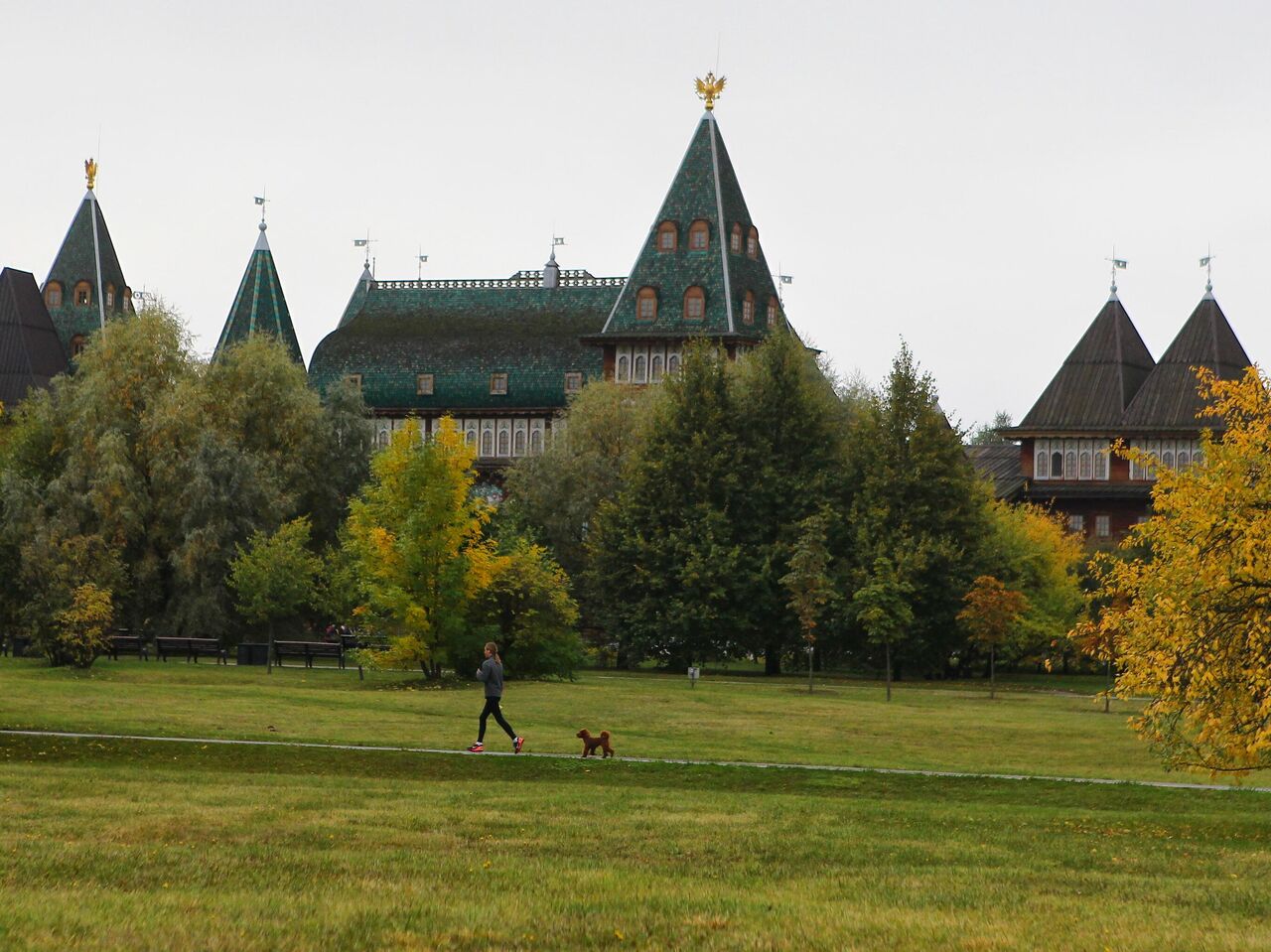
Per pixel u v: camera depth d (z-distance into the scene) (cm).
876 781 5284
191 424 13100
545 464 15338
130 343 13700
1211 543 4503
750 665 16012
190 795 4134
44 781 4375
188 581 12138
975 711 9256
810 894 2697
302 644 11119
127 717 6494
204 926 2203
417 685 9550
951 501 13575
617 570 13775
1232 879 3147
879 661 13875
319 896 2516
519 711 7881
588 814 3962
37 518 12300
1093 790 5216
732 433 13912
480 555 9956
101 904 2355
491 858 3088
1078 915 2531
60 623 9725
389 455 10012
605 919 2367
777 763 5762
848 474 13875
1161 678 4416
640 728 7306
